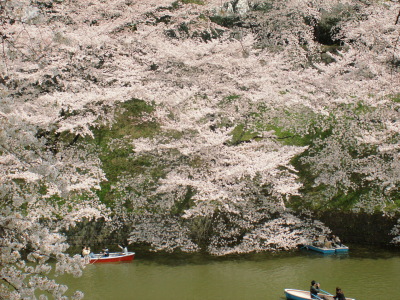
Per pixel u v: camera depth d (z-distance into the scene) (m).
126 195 18.61
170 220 17.11
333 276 14.51
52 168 5.93
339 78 19.52
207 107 16.70
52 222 15.88
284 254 17.17
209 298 12.38
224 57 17.95
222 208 16.72
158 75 18.45
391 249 18.00
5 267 5.44
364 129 19.84
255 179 17.47
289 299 12.33
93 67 18.50
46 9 17.73
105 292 12.77
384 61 19.59
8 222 5.57
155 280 13.95
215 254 16.77
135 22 20.34
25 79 15.35
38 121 12.39
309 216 19.23
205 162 16.56
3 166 12.38
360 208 19.30
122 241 17.75
